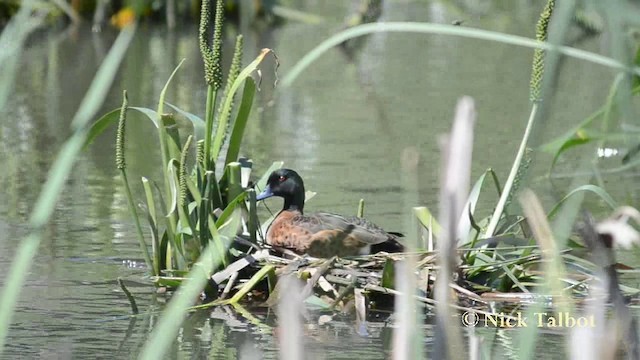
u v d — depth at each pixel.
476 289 11.45
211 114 12.12
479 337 10.16
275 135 20.36
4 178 17.03
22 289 11.70
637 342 6.54
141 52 30.48
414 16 36.12
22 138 20.16
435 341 6.24
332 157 18.55
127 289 11.73
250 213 12.15
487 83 26.58
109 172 17.41
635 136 11.11
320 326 10.61
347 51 32.00
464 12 37.69
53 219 14.57
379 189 16.39
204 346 9.98
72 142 5.99
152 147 19.33
